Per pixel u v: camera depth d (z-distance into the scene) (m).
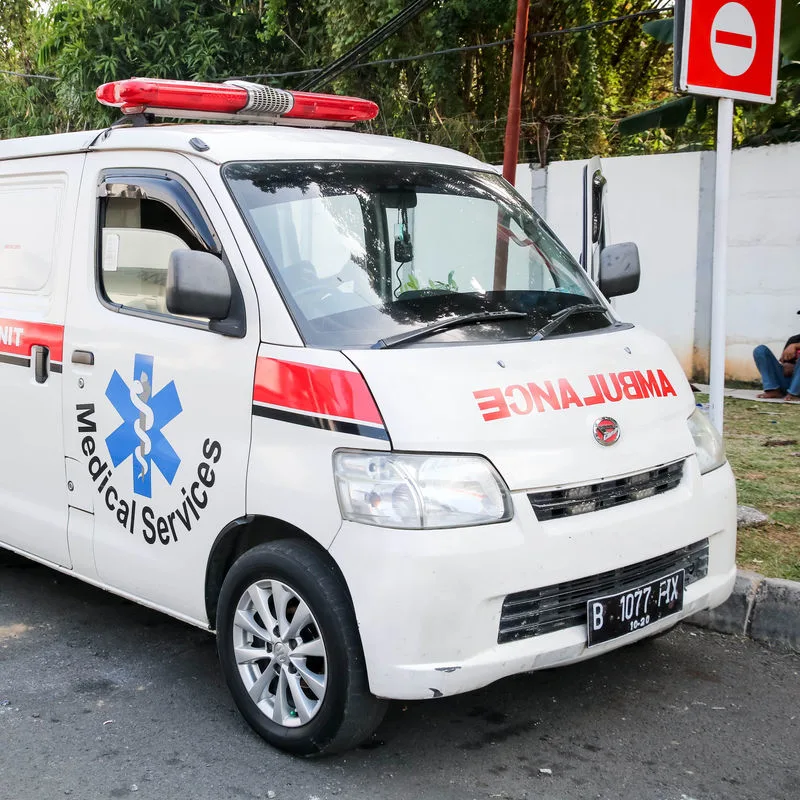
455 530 2.95
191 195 3.65
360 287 3.50
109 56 14.18
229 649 3.47
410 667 2.93
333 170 3.82
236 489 3.33
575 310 3.78
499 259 3.95
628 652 4.19
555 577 3.06
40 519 4.24
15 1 20.72
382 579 2.92
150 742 3.45
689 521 3.44
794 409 8.42
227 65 14.12
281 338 3.29
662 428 3.48
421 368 3.12
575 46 11.83
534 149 11.80
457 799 3.09
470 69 12.36
